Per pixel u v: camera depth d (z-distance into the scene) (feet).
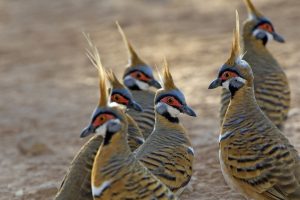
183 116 62.64
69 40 99.25
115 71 79.97
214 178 47.24
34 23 111.24
